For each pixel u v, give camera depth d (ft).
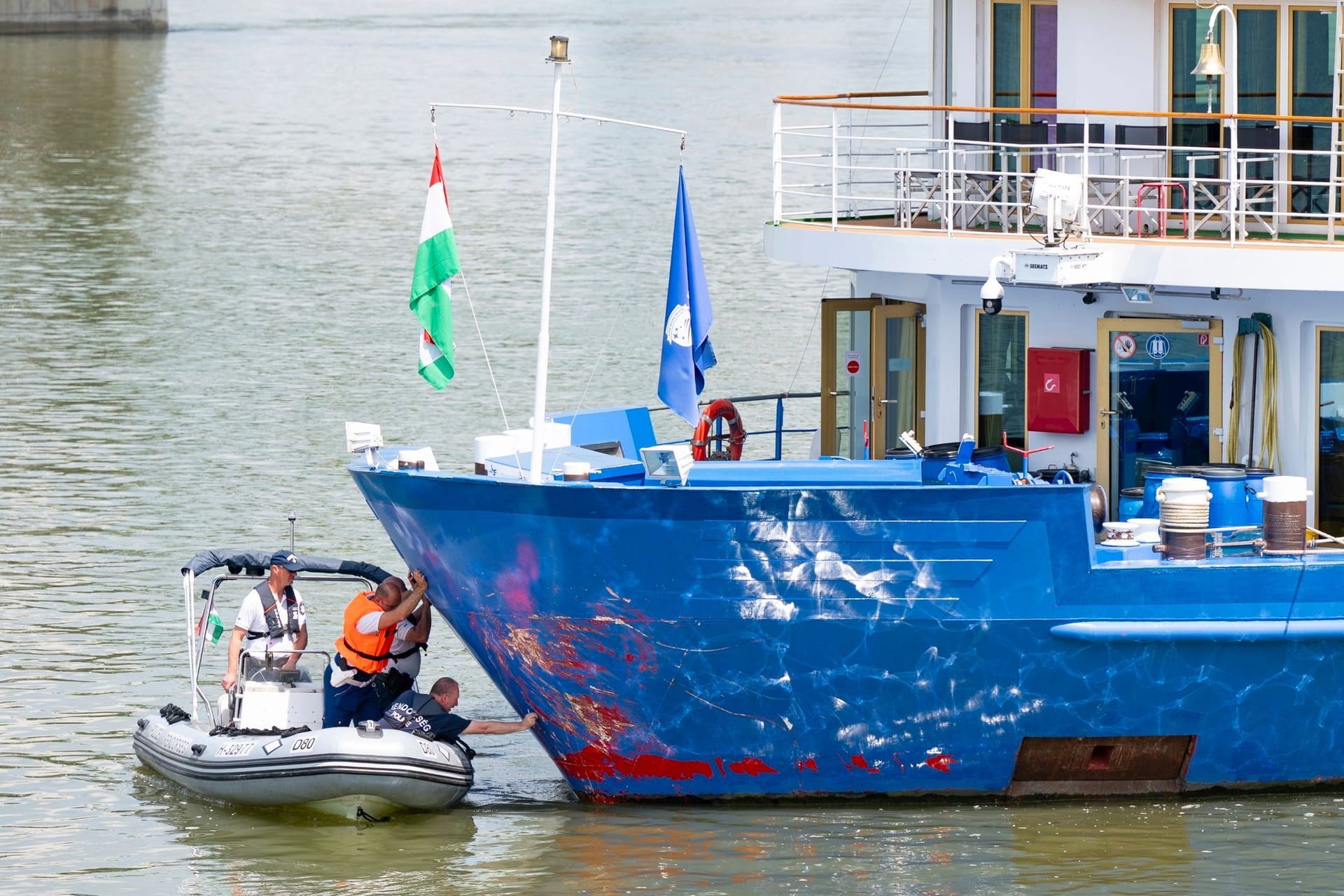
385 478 157.38
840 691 154.92
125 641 210.79
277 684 170.71
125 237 524.52
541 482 150.92
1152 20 175.83
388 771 158.71
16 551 243.81
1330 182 162.81
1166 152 176.86
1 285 451.12
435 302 165.07
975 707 155.53
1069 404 174.19
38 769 174.70
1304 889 144.25
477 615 159.43
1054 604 151.43
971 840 153.58
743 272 458.09
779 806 161.89
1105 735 157.07
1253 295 165.89
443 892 146.41
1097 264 159.22
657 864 150.41
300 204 589.73
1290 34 171.01
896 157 213.87
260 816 163.43
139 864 153.38
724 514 148.36
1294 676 155.84
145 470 286.46
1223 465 164.14
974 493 148.15
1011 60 186.29
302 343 389.80
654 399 338.13
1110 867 148.15
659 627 152.87
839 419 196.34
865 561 150.20
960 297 181.16
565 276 459.32
